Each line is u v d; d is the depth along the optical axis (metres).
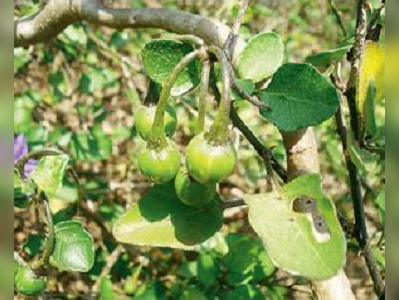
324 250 0.10
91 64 0.33
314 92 0.11
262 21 0.39
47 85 0.33
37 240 0.22
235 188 0.32
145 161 0.11
